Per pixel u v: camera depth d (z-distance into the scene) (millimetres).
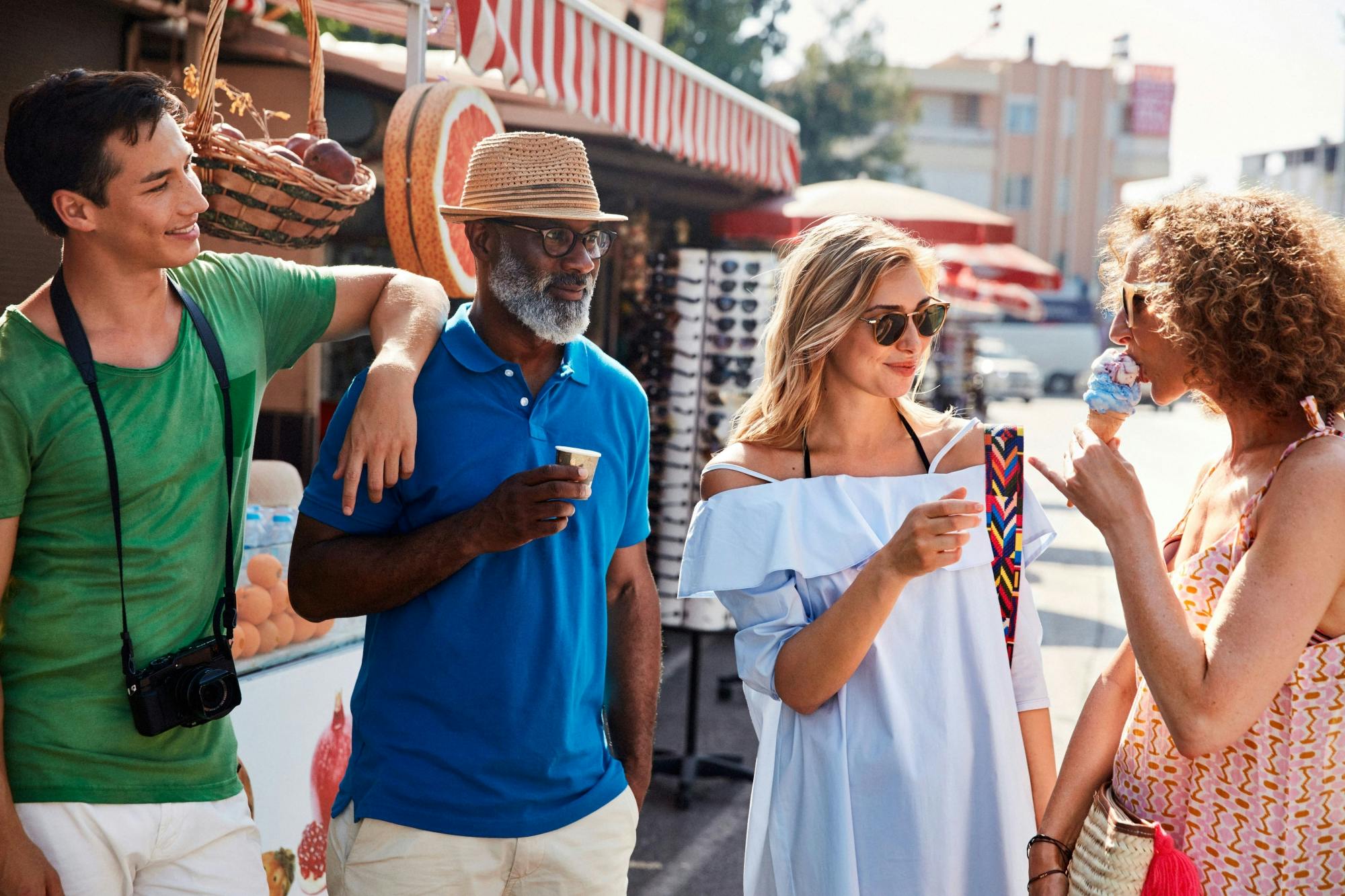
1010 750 2107
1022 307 16281
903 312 2115
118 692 1893
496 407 2221
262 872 2150
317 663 3158
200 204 1877
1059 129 53281
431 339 2242
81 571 1849
